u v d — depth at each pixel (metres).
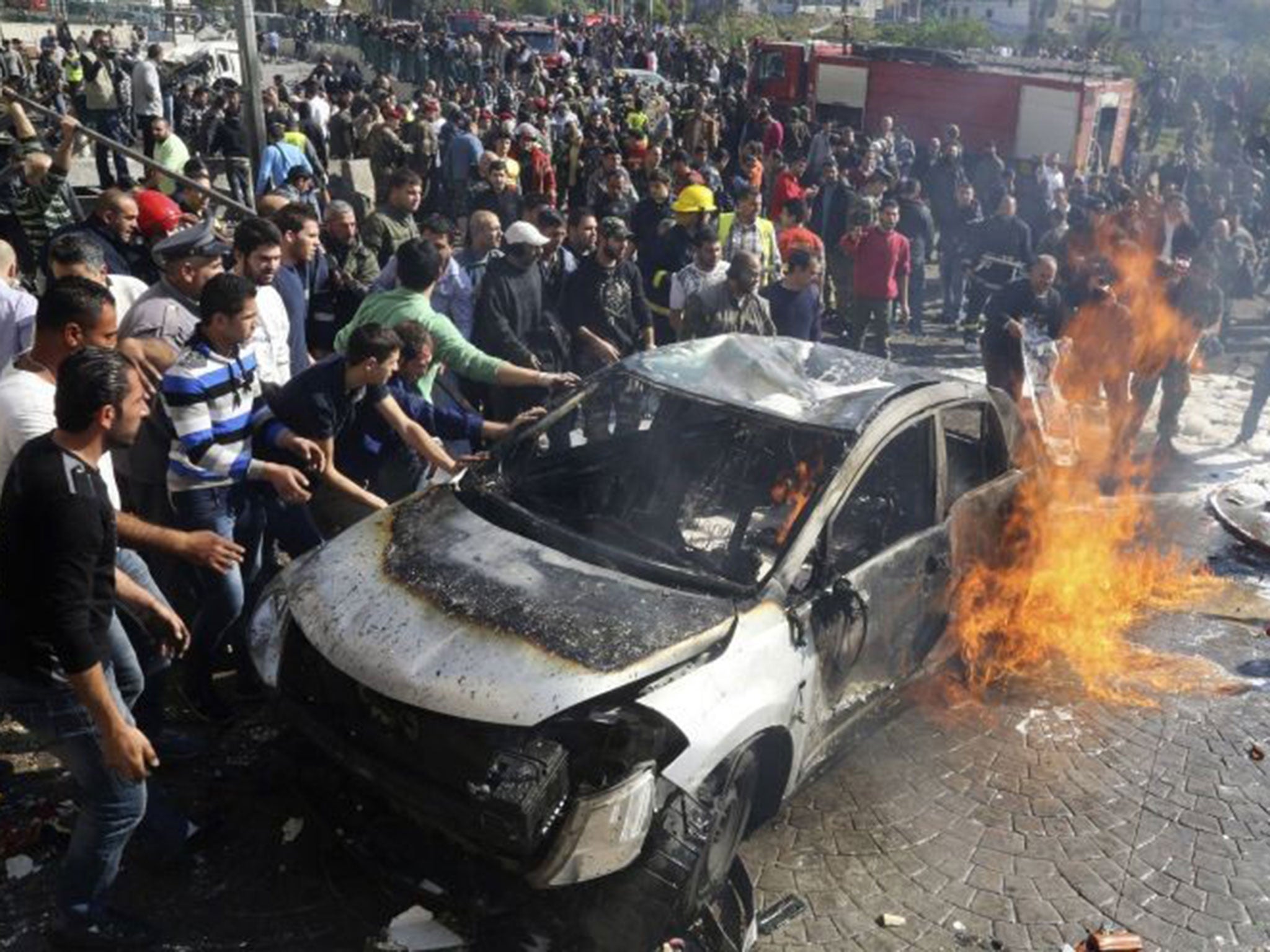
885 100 24.06
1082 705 5.62
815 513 4.27
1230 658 6.22
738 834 3.95
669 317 8.77
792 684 3.96
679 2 70.81
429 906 3.56
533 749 3.37
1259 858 4.57
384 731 3.59
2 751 4.55
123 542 3.87
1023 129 21.73
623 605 3.82
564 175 16.56
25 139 8.15
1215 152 26.05
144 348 4.61
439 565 3.96
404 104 24.42
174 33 33.56
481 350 6.86
